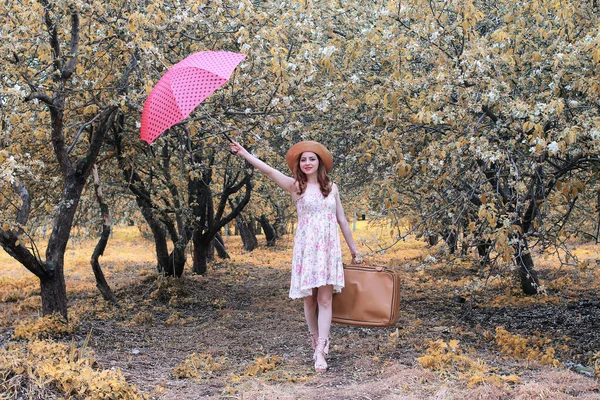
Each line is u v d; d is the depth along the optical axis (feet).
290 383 14.96
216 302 33.94
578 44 16.10
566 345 19.48
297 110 21.21
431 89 18.47
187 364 17.46
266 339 23.36
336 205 16.12
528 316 26.45
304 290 15.26
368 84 21.27
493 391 12.91
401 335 22.07
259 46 19.75
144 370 16.94
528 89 19.02
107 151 32.01
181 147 27.71
